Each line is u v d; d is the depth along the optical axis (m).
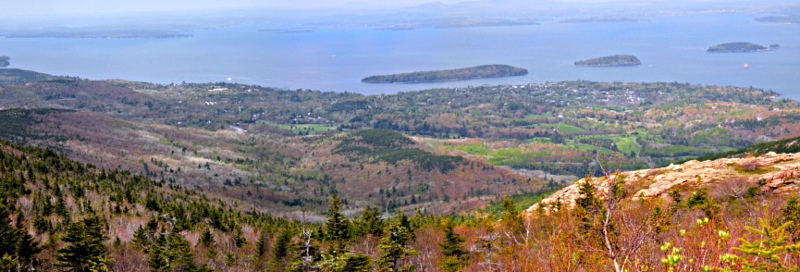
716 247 11.40
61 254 33.94
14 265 31.91
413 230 42.97
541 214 35.78
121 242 46.47
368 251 41.19
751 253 9.80
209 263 43.69
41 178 68.00
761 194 32.78
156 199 71.94
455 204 117.50
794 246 9.51
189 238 52.28
